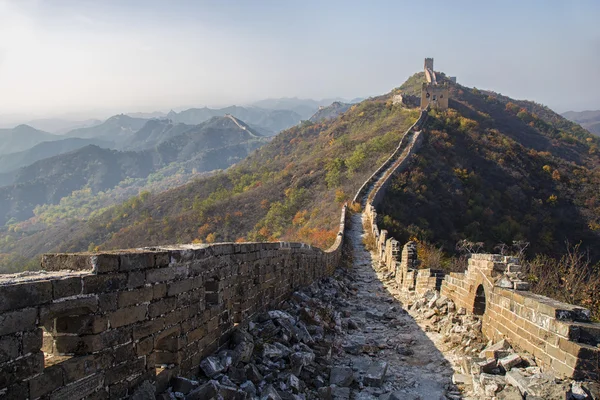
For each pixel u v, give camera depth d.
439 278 14.40
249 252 9.15
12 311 3.82
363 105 128.75
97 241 101.38
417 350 9.85
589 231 55.34
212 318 7.30
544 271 12.88
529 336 7.50
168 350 6.17
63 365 4.36
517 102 167.38
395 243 22.28
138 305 5.40
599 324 6.68
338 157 82.69
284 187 81.31
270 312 9.65
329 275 19.62
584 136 146.50
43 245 116.38
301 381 7.45
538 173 72.31
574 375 6.36
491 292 9.20
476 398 7.09
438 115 93.06
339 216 43.50
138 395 5.20
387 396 7.36
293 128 154.75
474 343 9.28
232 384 6.54
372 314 13.34
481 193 60.28
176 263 6.21
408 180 57.72
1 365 3.72
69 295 4.44
